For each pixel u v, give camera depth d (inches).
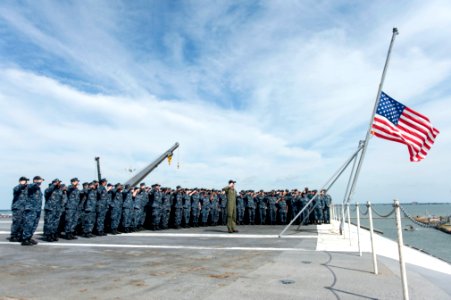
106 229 565.0
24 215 404.5
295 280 223.5
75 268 265.0
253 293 191.9
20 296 185.9
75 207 479.2
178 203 698.2
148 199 668.7
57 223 456.4
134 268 264.8
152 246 399.9
